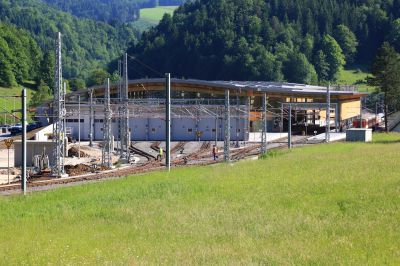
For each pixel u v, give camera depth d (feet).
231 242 83.92
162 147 366.43
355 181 132.05
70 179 199.93
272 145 353.72
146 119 426.10
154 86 481.46
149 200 124.06
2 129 450.71
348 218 95.30
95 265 73.56
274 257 74.13
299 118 466.70
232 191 131.64
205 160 274.16
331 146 279.69
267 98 451.12
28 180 203.62
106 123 264.93
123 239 88.17
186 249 80.18
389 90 427.74
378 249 75.66
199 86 464.24
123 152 301.84
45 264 75.41
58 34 212.43
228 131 258.16
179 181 153.07
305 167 170.81
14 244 86.12
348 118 475.31
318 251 76.18
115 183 156.97
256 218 99.40
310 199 114.83
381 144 282.15
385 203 104.37
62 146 219.20
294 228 90.58
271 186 135.74
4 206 122.21
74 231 95.14
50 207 119.85
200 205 114.52
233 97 453.99
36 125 447.01
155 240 86.74
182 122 420.77
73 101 442.91
